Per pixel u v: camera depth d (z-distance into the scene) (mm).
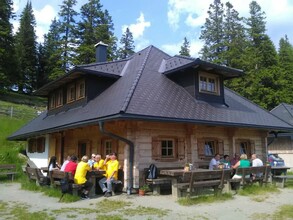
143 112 10156
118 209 8117
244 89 35594
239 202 9039
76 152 14484
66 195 9547
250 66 37031
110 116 9984
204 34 42625
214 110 13273
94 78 14328
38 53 59219
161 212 7734
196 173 9297
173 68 14047
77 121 11727
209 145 13625
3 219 7199
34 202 9258
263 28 41031
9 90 48438
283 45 55656
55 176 10828
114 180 10289
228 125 12477
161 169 10852
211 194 9930
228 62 38125
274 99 36125
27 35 57219
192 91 13641
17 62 45938
